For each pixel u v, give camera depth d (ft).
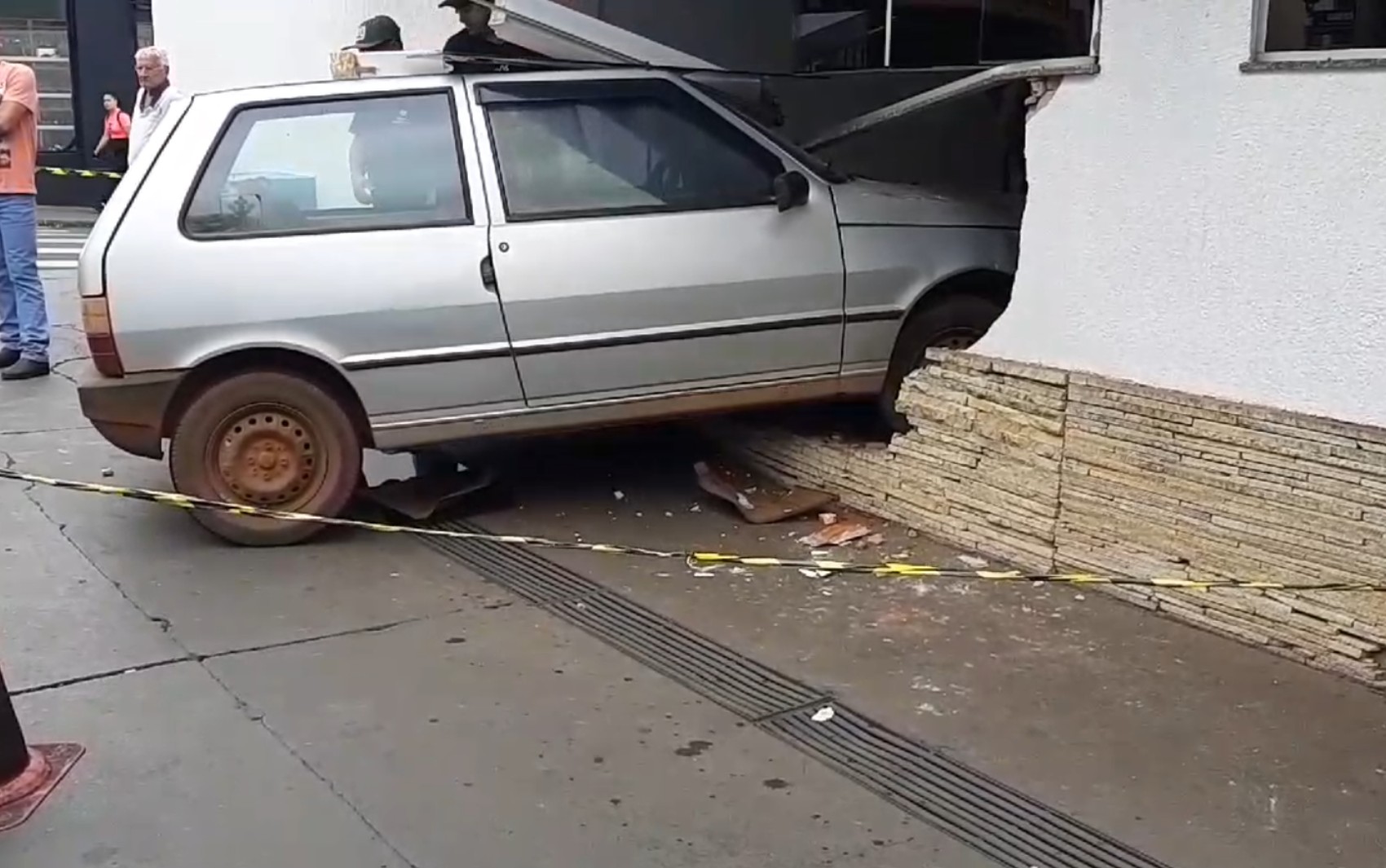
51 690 14.29
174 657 15.21
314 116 18.99
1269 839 11.46
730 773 12.65
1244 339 15.08
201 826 11.66
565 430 19.75
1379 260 13.73
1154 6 15.42
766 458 22.13
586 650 15.48
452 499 20.54
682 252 19.36
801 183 19.90
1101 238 16.51
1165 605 16.15
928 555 18.61
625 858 11.20
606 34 21.68
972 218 21.07
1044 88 16.98
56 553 18.61
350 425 19.17
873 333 20.48
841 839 11.52
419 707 13.97
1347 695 14.05
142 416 18.48
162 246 18.19
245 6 37.55
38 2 60.70
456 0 20.75
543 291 18.89
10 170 28.09
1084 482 16.92
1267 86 14.43
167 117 18.88
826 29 29.14
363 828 11.63
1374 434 13.83
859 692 14.34
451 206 18.97
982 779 12.50
